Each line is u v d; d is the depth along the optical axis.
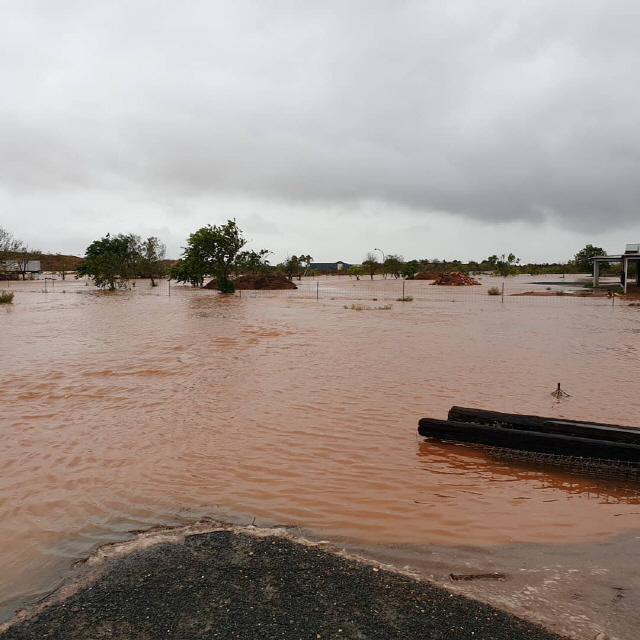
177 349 11.73
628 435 5.27
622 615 2.92
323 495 4.57
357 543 3.77
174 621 2.84
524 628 2.79
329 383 8.51
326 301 27.41
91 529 3.96
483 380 8.67
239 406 7.23
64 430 6.23
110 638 2.70
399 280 60.16
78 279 59.12
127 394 7.84
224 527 3.99
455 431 5.70
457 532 3.95
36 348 11.82
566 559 3.57
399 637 2.70
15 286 44.78
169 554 3.58
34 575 3.36
